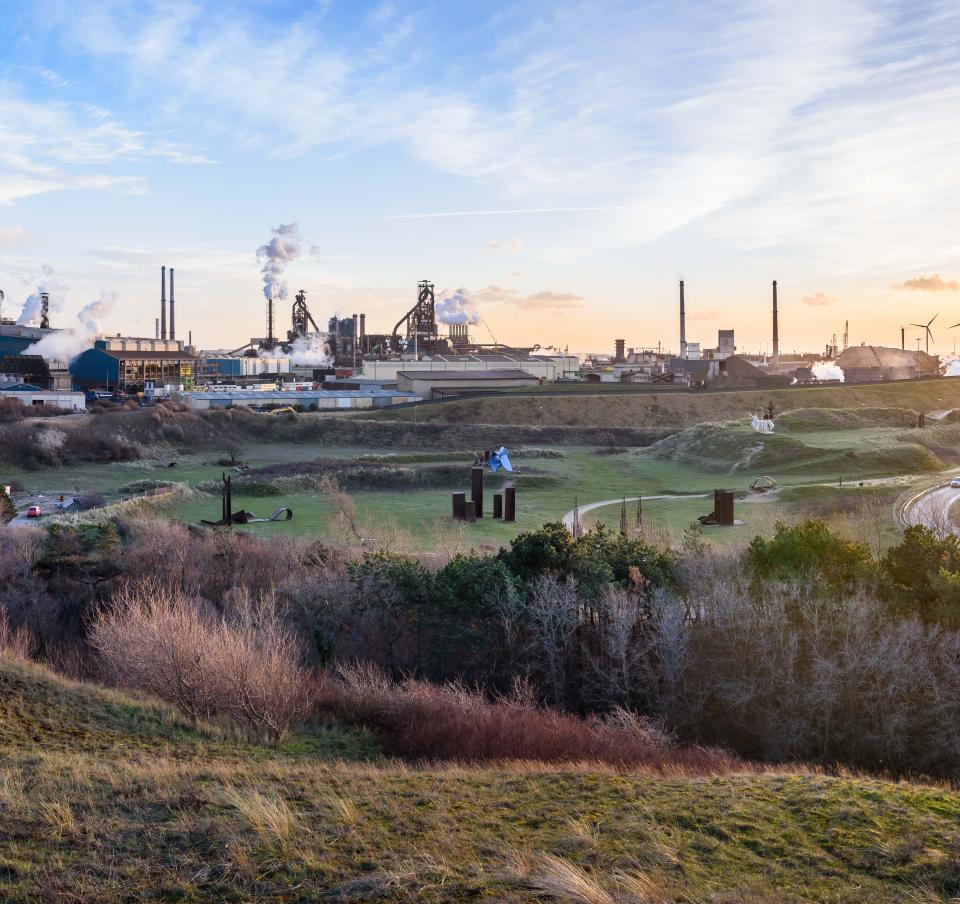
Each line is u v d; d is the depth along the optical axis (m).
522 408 185.00
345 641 45.62
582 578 46.06
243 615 41.28
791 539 49.16
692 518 93.44
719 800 18.25
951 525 78.50
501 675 42.66
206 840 14.60
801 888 13.91
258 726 27.55
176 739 24.45
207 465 133.25
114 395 193.00
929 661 37.75
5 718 23.38
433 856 14.38
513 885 13.09
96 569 54.59
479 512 97.44
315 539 74.44
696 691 39.47
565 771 21.53
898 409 168.12
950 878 14.20
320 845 14.63
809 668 38.78
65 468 127.00
